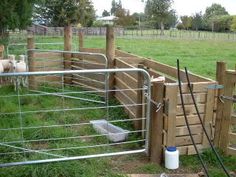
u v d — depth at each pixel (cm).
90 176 394
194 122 447
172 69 581
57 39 3020
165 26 6394
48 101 719
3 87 840
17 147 439
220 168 427
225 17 6625
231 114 447
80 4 4697
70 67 919
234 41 3569
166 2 5403
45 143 496
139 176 404
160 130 430
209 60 1769
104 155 422
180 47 2641
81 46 941
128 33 4628
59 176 394
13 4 1766
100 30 4381
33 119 592
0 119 581
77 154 450
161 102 424
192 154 454
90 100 691
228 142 452
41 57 866
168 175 409
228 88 441
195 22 6838
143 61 736
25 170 395
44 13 4597
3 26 1817
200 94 444
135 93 565
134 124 565
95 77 803
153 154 436
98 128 538
